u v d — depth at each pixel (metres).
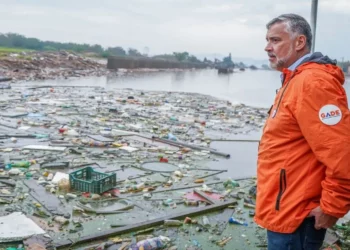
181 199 7.59
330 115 2.74
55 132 13.41
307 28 3.09
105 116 17.41
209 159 10.95
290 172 2.99
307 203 2.97
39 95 24.14
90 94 26.42
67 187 7.76
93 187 7.49
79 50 94.31
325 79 2.80
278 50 3.12
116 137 13.04
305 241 3.00
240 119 18.53
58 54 61.69
